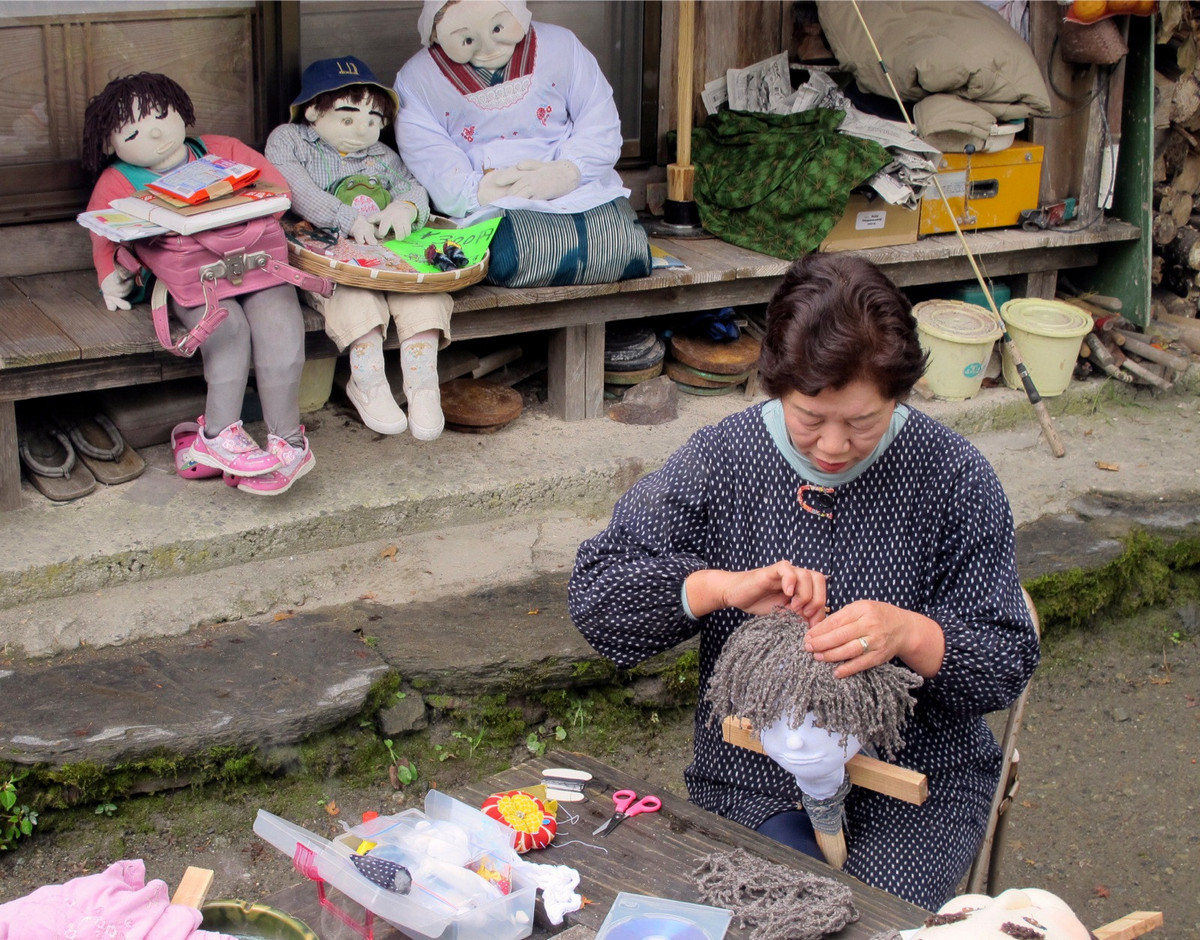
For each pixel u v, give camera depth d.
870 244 4.63
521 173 4.00
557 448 4.13
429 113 4.06
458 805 1.77
